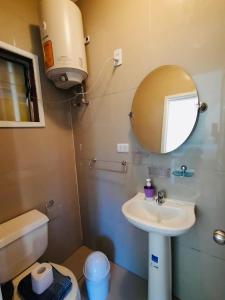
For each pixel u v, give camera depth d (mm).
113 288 1372
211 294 1121
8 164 1203
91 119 1528
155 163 1214
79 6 1416
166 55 1063
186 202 1116
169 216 1094
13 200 1238
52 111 1490
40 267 992
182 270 1209
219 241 970
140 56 1170
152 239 1077
